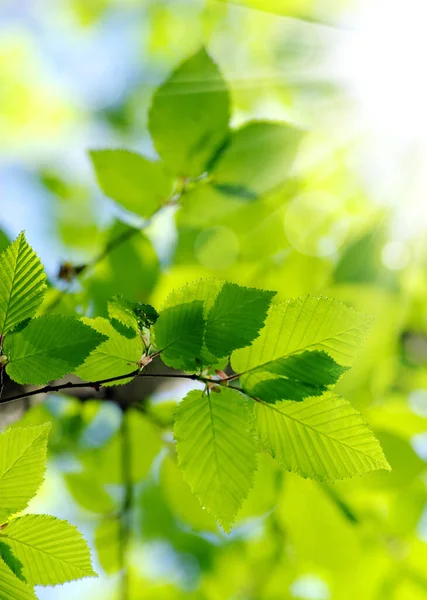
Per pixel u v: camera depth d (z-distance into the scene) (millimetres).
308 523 1451
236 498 1039
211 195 1231
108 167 1225
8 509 1033
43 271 1032
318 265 1590
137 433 1498
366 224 1444
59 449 1558
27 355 1031
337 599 1600
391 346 1483
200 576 1743
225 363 1045
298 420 1044
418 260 1429
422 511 1532
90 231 1695
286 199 1521
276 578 1716
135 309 1035
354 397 1437
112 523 1371
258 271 1540
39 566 1041
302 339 1040
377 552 1541
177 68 1199
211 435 1045
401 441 1355
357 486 1379
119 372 1050
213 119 1207
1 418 1181
